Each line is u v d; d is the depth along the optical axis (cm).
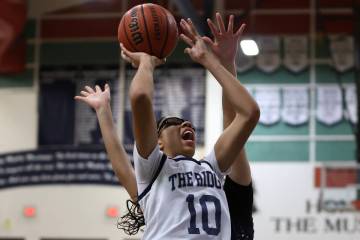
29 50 1766
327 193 1569
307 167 1594
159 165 430
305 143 1611
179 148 455
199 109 1653
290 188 1585
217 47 468
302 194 1578
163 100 1672
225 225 426
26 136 1734
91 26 1755
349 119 1611
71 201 1686
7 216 1703
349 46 1641
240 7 1677
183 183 426
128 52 466
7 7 1705
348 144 1602
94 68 1734
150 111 425
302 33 1662
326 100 1628
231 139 439
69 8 1770
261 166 1605
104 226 1659
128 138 1683
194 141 461
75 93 1734
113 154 485
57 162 1709
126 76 1714
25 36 1770
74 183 1695
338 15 1655
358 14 1639
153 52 480
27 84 1753
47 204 1695
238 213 483
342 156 1596
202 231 414
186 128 461
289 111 1631
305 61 1648
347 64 1634
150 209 424
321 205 1563
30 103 1744
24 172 1717
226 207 432
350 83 1627
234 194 487
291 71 1648
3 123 1742
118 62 1725
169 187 425
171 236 412
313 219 1560
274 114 1633
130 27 482
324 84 1636
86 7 1764
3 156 1730
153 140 428
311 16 1664
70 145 1716
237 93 438
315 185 1580
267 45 1662
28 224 1694
